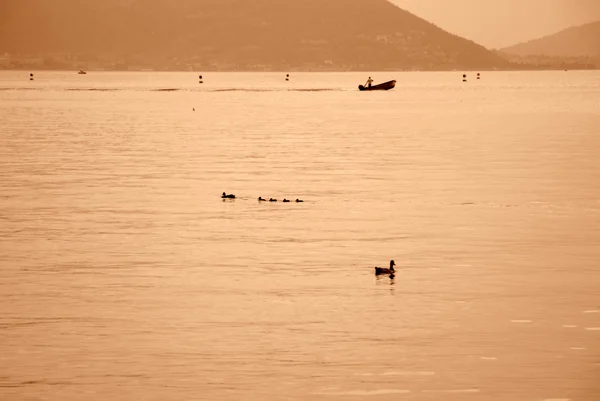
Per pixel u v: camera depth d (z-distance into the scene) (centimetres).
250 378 10819
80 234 18200
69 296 13900
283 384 10662
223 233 18225
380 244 17188
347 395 10388
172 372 11000
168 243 17375
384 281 14638
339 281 14662
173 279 14825
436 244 17162
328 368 11088
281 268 15475
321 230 18450
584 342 11838
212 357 11425
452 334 12156
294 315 12938
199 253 16575
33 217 19950
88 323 12644
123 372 10994
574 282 14488
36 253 16612
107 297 13838
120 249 16900
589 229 18388
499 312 13012
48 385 10662
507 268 15362
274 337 12062
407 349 11638
